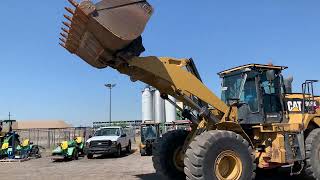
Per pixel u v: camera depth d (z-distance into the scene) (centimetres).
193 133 1141
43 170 1741
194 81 1043
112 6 862
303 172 1262
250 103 1110
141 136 2511
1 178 1466
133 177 1372
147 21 873
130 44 923
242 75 1122
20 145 2519
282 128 1088
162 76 1002
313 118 1156
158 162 1184
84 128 3416
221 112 1070
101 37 877
